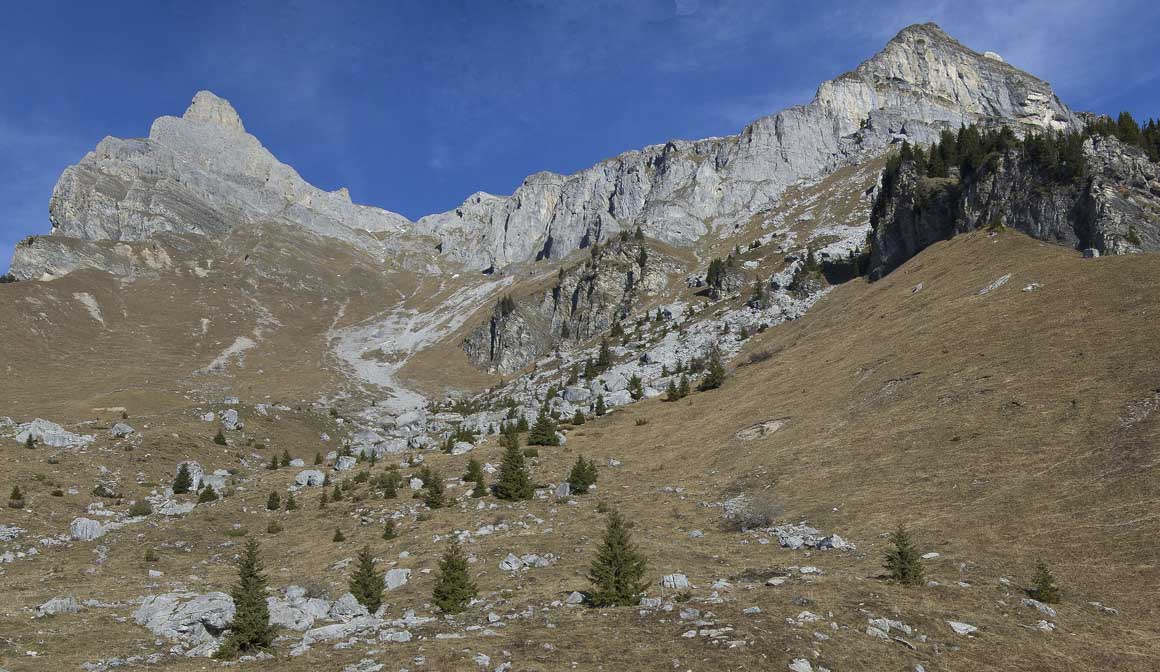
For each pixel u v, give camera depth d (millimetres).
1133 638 26797
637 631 24969
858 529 46156
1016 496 44594
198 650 25156
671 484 66125
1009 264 89000
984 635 25781
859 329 96938
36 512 63531
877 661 22609
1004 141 113500
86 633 27938
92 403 149250
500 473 72000
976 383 62000
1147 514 37781
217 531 62000
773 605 27906
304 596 38281
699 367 128000
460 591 32656
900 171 134125
